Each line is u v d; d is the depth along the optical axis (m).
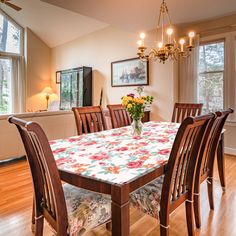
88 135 2.09
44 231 1.76
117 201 1.03
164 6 3.11
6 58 6.58
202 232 1.75
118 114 2.75
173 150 1.22
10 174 2.97
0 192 2.45
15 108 6.77
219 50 4.04
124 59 5.14
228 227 1.81
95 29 5.76
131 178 1.08
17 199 2.29
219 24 3.97
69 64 6.73
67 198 1.33
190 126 1.17
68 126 3.78
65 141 1.86
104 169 1.20
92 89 6.01
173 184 1.34
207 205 2.17
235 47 3.84
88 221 1.22
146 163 1.29
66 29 6.09
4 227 1.83
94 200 1.32
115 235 1.05
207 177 1.98
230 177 2.88
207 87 4.22
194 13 3.67
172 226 1.84
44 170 1.16
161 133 2.16
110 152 1.53
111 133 2.18
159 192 1.43
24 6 5.48
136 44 4.86
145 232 1.77
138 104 1.99
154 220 1.93
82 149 1.61
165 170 1.28
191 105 2.99
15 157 3.31
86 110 2.38
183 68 4.34
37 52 7.07
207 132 1.55
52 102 6.82
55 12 5.40
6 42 6.55
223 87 4.02
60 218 1.12
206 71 4.22
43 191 1.30
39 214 1.36
